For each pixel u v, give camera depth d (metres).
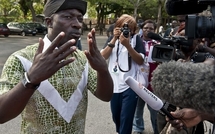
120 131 3.26
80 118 1.63
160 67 0.96
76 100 1.58
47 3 1.51
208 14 1.04
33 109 1.50
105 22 39.94
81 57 1.66
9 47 15.87
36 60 1.17
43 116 1.50
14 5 34.41
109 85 1.58
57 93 1.50
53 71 1.16
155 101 1.42
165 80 0.91
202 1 0.97
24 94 1.18
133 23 3.25
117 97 3.27
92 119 4.45
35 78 1.15
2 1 32.75
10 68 1.43
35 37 24.59
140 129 3.93
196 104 0.86
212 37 1.00
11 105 1.19
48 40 1.52
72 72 1.57
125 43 3.04
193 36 0.98
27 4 29.53
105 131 4.04
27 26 25.94
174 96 0.89
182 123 1.35
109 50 3.21
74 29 1.46
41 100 1.48
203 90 0.83
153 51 1.79
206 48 1.40
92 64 1.46
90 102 5.27
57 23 1.45
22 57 1.46
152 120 3.41
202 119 1.29
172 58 1.71
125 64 3.19
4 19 32.19
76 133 1.60
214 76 0.83
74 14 1.46
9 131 3.90
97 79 1.58
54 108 1.50
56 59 1.14
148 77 3.20
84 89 1.65
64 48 1.14
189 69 0.88
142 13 33.56
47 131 1.52
